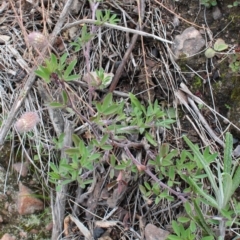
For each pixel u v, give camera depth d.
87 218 0.51
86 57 0.51
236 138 0.51
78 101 0.53
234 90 0.52
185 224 0.49
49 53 0.53
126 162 0.50
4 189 0.53
